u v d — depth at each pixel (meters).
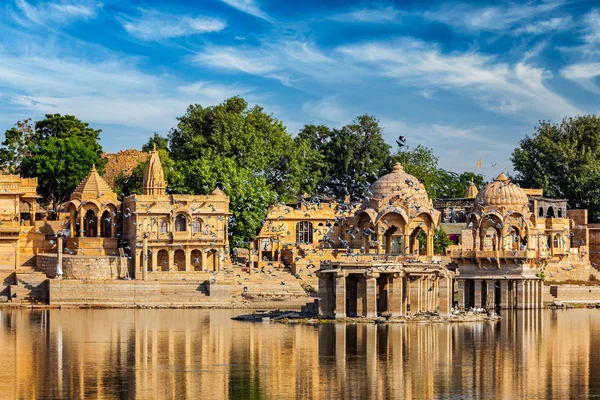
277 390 85.31
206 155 191.75
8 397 82.69
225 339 111.56
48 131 199.50
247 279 162.88
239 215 170.88
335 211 179.00
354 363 97.12
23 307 148.62
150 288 152.12
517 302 156.62
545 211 195.75
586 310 157.12
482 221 161.50
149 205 161.38
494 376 92.19
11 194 164.00
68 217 174.38
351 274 129.25
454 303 162.88
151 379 89.31
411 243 147.12
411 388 86.69
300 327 122.00
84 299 150.62
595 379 91.25
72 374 91.44
